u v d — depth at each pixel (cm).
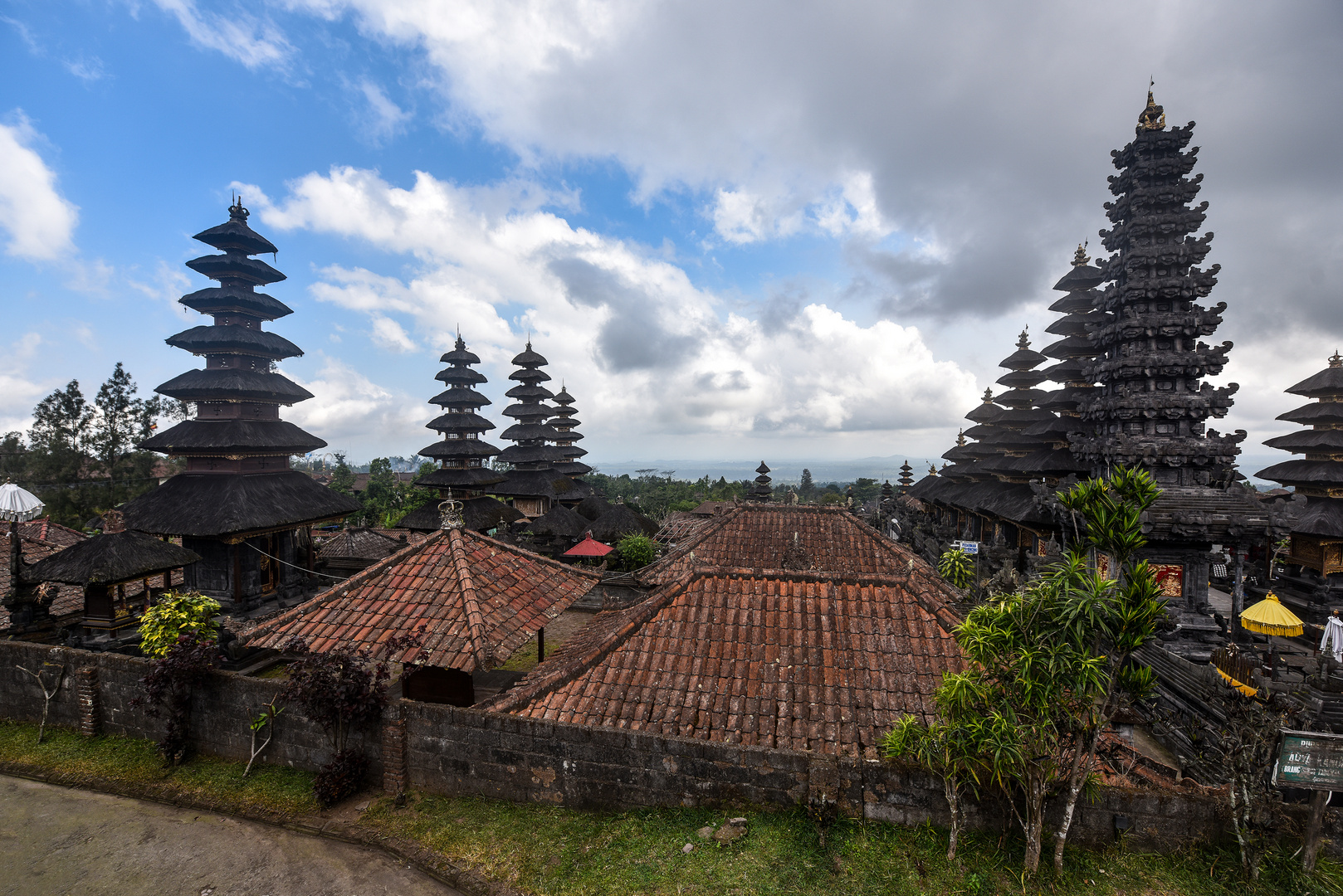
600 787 966
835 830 863
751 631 1205
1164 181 1967
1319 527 2494
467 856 905
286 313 3219
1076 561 746
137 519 2589
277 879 912
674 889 801
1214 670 1380
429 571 1249
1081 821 838
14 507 1873
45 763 1219
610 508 4441
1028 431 2727
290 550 3047
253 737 1157
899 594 1262
